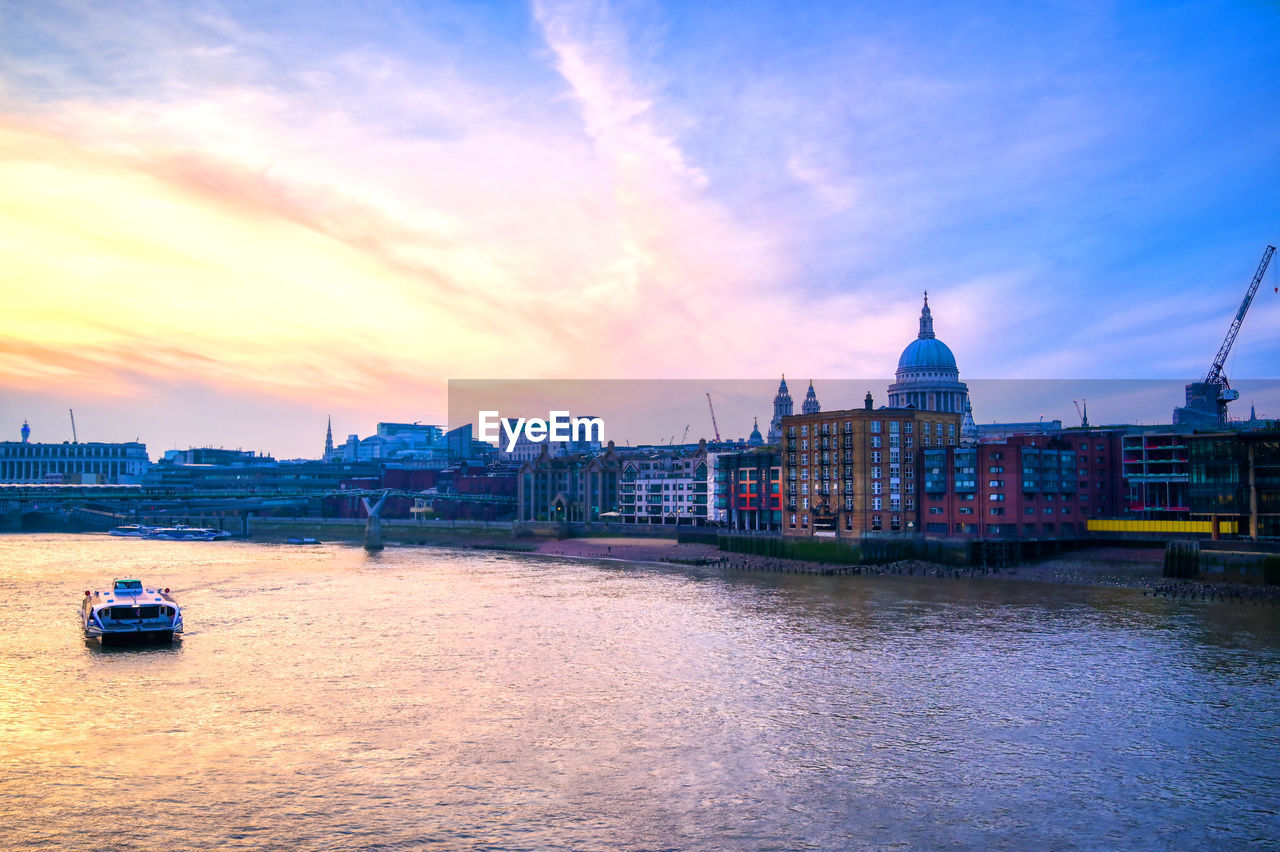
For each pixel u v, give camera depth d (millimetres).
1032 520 185375
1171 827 54531
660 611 130125
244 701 79562
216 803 57000
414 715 75562
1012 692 83000
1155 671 90750
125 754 65750
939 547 186375
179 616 106688
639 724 73312
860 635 110125
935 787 60406
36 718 74312
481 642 106125
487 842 51906
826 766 64062
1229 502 162000
